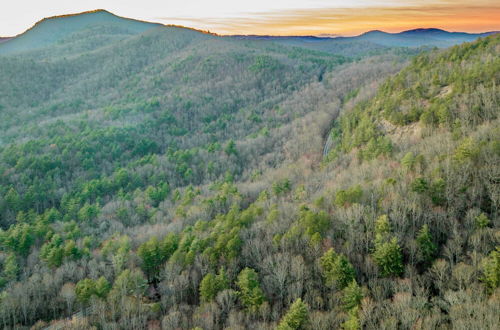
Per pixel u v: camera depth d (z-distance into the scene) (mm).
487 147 84062
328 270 66250
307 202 99938
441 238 71250
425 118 124750
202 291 70188
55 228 125562
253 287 67312
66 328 71375
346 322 51969
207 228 100688
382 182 88375
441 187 76688
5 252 109438
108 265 95125
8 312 78375
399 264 64188
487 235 64625
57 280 88125
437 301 55344
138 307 73625
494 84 119812
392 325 49969
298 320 56156
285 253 73250
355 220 75312
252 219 93625
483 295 52969
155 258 89500
